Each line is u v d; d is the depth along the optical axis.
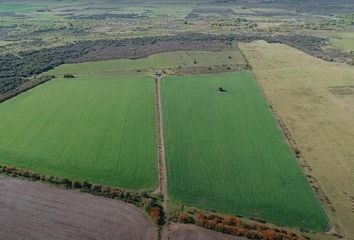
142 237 65.94
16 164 89.12
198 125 108.06
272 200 76.00
